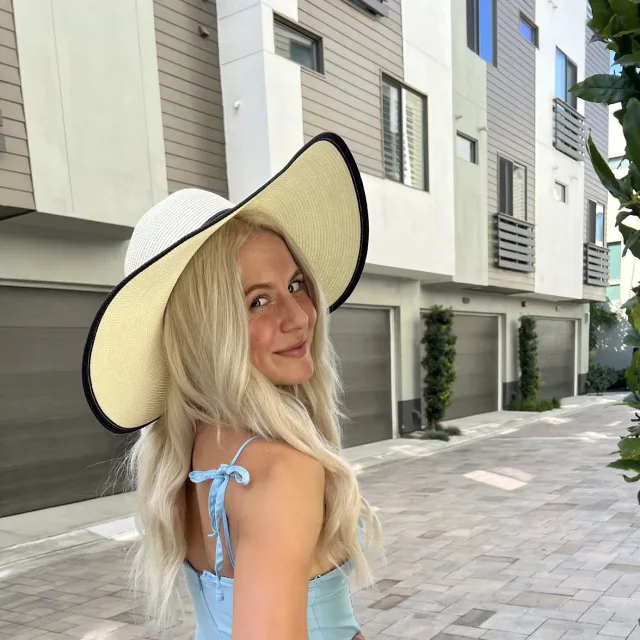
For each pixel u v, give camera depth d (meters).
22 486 5.39
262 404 0.81
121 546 4.54
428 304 10.97
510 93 12.30
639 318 0.99
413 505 5.60
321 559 0.83
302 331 0.91
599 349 20.62
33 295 5.48
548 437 9.63
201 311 0.85
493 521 4.92
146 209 5.38
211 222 0.81
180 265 0.85
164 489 0.94
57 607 3.45
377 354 9.70
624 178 0.95
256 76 6.32
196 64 6.40
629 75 0.94
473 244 10.71
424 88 9.10
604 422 11.45
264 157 6.36
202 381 0.86
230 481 0.76
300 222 1.20
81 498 5.80
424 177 9.20
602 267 17.03
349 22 7.65
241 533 0.71
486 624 2.99
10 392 5.32
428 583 3.60
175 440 0.94
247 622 0.62
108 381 0.96
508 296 13.80
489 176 11.48
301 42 7.05
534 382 13.84
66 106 4.80
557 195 14.66
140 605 3.41
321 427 1.06
